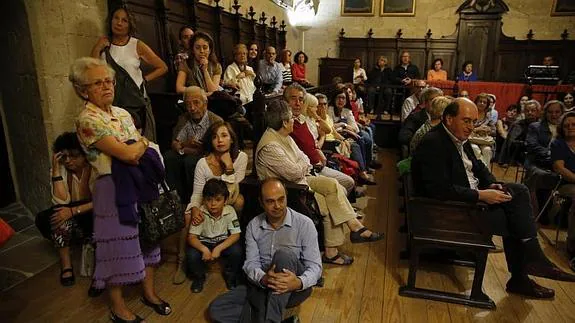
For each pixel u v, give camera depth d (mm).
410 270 2266
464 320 2076
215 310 1918
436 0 9117
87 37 3021
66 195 2250
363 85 7551
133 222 1727
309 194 2469
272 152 2361
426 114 4039
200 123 2852
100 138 1608
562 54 8609
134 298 2191
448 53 9211
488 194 2283
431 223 2262
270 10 7707
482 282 2326
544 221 3428
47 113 2779
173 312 2090
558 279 2365
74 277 2352
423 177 2457
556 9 8555
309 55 10062
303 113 3449
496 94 6965
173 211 1897
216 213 2264
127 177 1707
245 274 2006
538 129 3660
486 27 8922
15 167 3486
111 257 1743
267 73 5172
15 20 2748
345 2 9562
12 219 3227
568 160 3086
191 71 3260
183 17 4336
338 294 2289
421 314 2119
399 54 9430
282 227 2023
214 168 2439
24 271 2438
